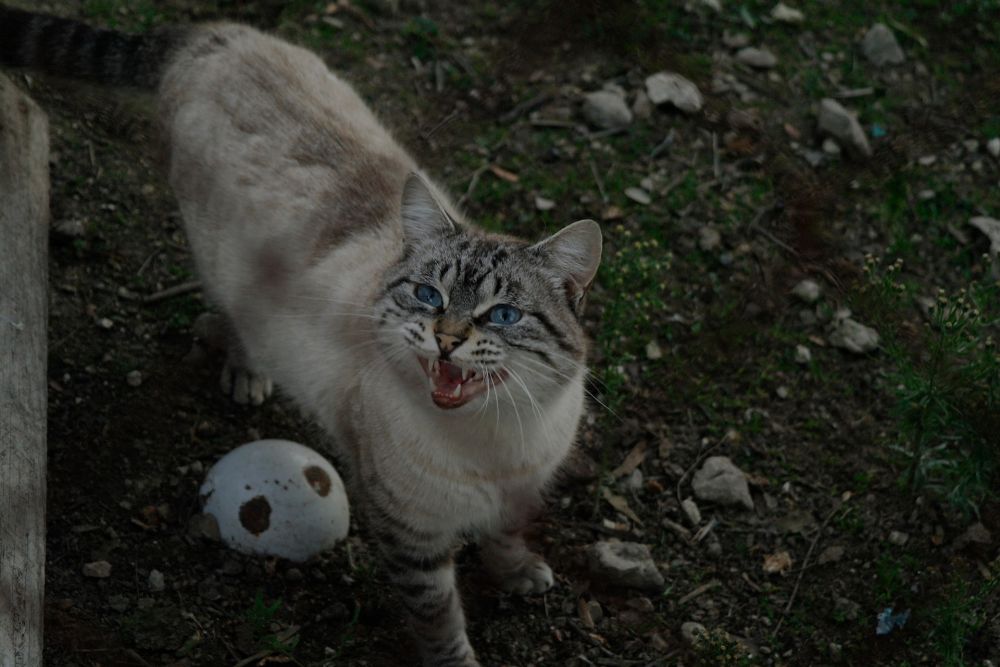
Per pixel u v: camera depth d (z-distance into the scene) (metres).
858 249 1.25
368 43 1.40
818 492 1.12
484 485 0.94
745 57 1.41
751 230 1.27
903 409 1.07
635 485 1.12
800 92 1.39
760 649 1.03
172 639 0.98
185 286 1.17
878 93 1.39
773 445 1.14
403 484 0.93
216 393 1.12
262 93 1.03
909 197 1.29
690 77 1.28
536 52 1.34
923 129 1.23
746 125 1.29
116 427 1.08
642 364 1.18
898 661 1.02
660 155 1.33
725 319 1.21
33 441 0.91
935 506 1.09
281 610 1.01
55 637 0.96
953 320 1.05
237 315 1.05
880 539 1.08
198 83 1.05
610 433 1.14
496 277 0.91
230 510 1.02
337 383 0.97
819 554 1.08
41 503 0.90
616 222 1.27
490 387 0.90
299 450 1.04
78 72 1.11
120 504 1.05
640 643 1.03
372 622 1.02
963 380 1.05
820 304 1.22
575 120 1.36
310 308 0.98
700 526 1.10
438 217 0.93
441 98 1.35
